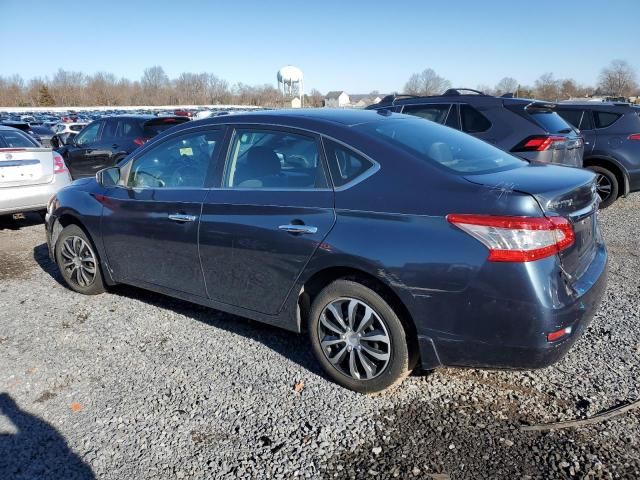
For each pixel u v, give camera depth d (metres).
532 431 2.77
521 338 2.61
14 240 7.11
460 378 3.30
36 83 101.56
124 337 4.02
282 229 3.23
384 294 2.96
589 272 2.97
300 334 4.00
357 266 2.95
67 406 3.14
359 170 3.08
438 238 2.72
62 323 4.30
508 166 3.28
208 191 3.71
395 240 2.83
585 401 3.01
